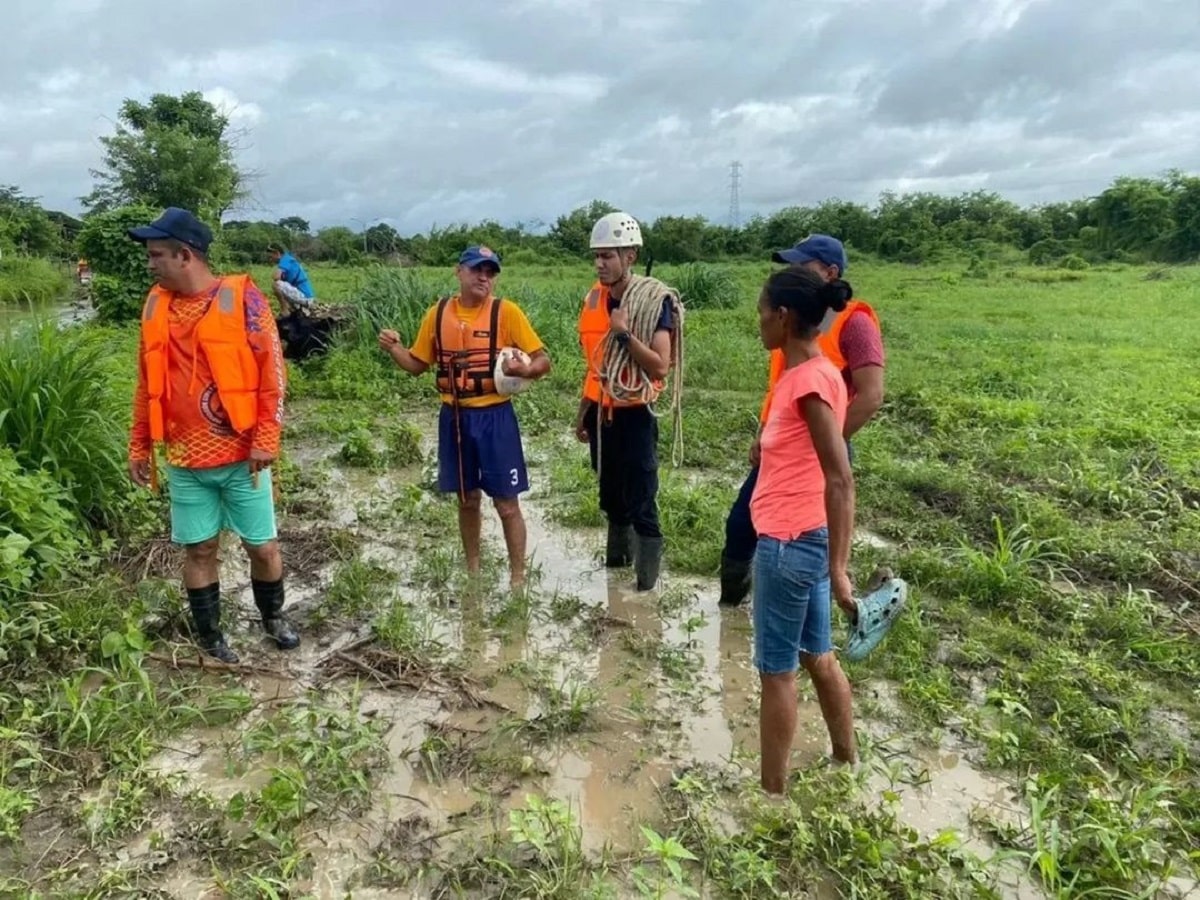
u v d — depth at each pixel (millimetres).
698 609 4637
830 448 2654
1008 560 4824
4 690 3477
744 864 2660
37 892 2547
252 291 3605
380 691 3725
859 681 3861
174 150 23781
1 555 3818
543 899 2584
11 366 4910
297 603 4492
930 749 3447
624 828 2963
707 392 9969
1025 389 9773
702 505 5742
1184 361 11898
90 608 4012
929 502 6234
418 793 3100
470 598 4625
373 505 5938
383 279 11922
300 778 2955
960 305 21203
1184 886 2752
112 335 7422
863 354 3645
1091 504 6133
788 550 2816
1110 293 24844
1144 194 46188
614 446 4539
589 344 4617
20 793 2877
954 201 55719
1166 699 3844
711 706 3730
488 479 4555
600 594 4773
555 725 3477
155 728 3338
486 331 4398
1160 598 4812
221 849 2744
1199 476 6555
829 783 3123
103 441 5027
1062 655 4000
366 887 2654
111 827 2797
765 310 2795
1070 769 3254
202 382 3547
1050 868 2643
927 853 2752
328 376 10078
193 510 3709
